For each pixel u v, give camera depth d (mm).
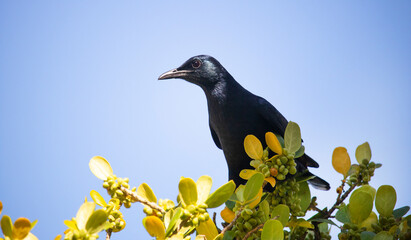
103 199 5617
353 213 5836
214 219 6148
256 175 5488
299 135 6754
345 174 6789
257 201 5727
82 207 4980
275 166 6672
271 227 5133
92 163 5793
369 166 6773
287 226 6574
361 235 5582
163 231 4992
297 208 6898
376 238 5355
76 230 4695
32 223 4438
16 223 4391
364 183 6719
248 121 12758
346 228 5887
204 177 5445
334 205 6793
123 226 5547
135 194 5660
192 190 5184
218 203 5301
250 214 5516
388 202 5746
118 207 5594
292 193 7172
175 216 5074
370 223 5867
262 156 6711
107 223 4688
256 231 5598
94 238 4629
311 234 7035
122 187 5672
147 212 5664
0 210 4512
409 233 5461
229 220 5973
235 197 5910
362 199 5789
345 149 6789
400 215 5980
